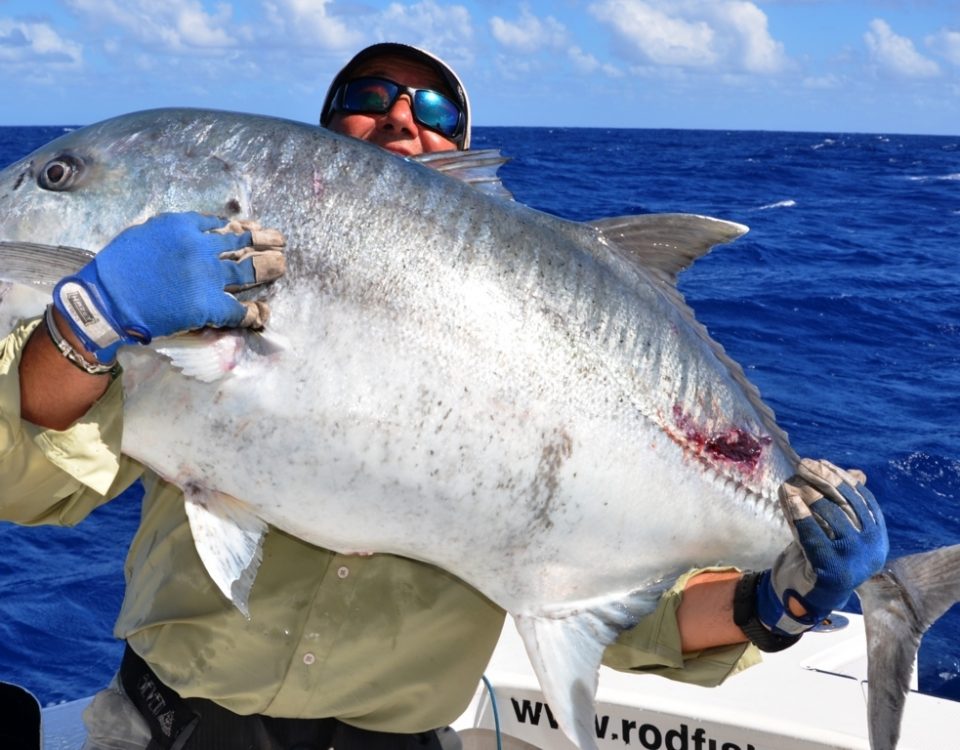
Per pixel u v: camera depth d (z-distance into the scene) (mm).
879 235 16766
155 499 2066
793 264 13109
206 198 1713
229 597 1721
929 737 2506
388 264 1732
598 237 2018
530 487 1816
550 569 1899
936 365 8289
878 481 5785
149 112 1812
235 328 1643
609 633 1973
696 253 2059
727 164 40469
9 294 1681
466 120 2617
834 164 42031
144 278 1494
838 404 7180
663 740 2607
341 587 1930
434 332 1739
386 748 2016
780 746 2486
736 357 8430
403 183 1799
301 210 1719
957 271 12680
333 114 2555
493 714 2742
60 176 1735
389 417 1713
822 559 1856
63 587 4617
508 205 1911
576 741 1910
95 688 3824
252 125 1779
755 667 2836
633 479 1909
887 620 2086
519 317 1810
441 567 1893
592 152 52281
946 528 5281
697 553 2039
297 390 1683
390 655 1962
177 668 1938
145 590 2012
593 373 1865
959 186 28984
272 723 1956
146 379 1675
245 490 1739
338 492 1729
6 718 1924
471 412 1756
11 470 1604
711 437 1996
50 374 1527
